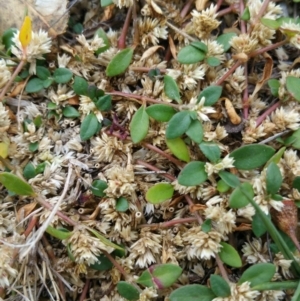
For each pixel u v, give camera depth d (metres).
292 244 0.14
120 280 0.14
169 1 0.16
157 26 0.16
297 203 0.14
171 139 0.14
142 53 0.16
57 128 0.16
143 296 0.13
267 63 0.15
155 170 0.15
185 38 0.16
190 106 0.14
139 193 0.15
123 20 0.17
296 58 0.16
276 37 0.16
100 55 0.16
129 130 0.15
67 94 0.16
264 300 0.14
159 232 0.15
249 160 0.14
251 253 0.14
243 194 0.13
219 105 0.15
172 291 0.13
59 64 0.16
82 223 0.14
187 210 0.15
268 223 0.13
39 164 0.15
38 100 0.16
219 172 0.14
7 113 0.15
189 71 0.15
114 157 0.15
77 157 0.15
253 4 0.16
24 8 0.16
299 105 0.15
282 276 0.14
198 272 0.15
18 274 0.14
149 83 0.15
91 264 0.14
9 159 0.15
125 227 0.14
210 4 0.17
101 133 0.15
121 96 0.15
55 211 0.13
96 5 0.17
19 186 0.13
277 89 0.15
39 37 0.15
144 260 0.14
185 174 0.14
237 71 0.15
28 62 0.16
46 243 0.14
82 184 0.15
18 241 0.14
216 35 0.16
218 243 0.14
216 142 0.15
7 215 0.15
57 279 0.15
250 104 0.15
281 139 0.15
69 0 0.17
